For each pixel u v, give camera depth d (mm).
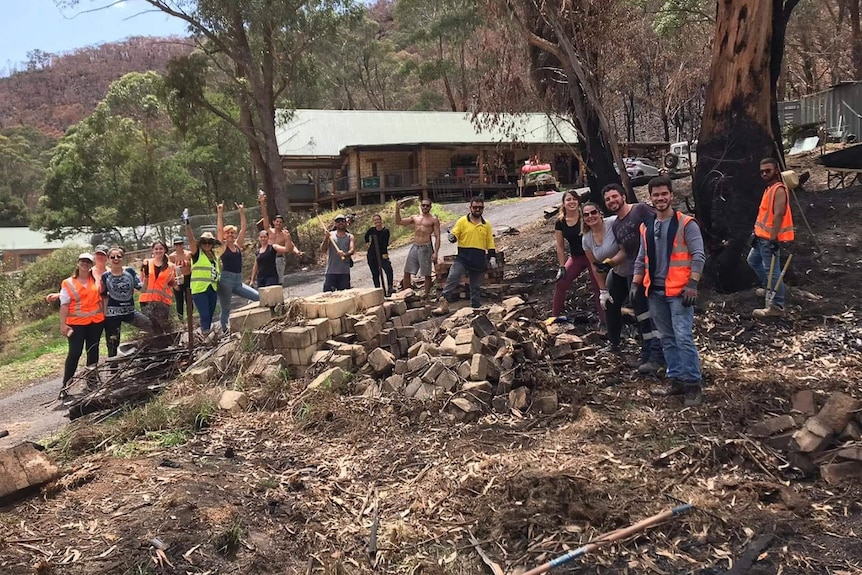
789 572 2877
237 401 5375
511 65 11773
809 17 29688
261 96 23125
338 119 33781
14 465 3936
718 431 4352
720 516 3320
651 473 3844
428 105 56094
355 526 3551
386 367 5785
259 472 4203
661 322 5109
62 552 3203
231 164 39188
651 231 5105
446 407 5102
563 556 2988
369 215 23609
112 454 4621
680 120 27031
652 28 19516
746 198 8086
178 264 9008
